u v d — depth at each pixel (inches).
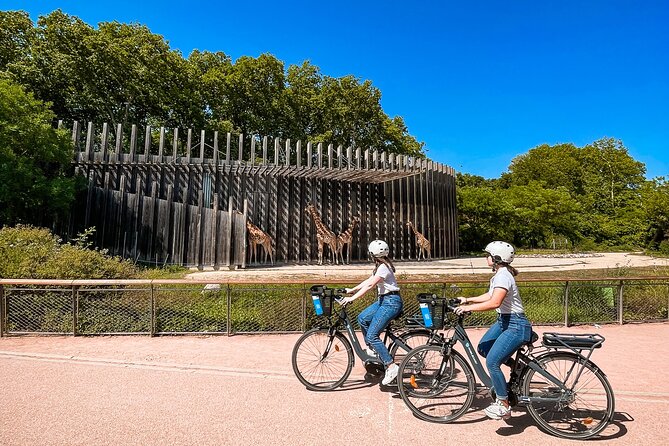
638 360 217.9
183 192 635.5
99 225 587.5
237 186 663.8
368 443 125.2
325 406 153.9
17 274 286.0
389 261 173.0
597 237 1465.3
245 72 1167.0
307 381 173.8
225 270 577.0
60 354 219.3
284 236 695.1
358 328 276.5
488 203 1263.5
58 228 572.4
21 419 138.8
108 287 270.1
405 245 829.8
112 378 182.9
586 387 138.6
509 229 1301.7
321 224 702.5
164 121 1087.6
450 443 126.1
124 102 1028.5
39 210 530.9
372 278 168.1
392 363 163.5
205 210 599.2
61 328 260.4
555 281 313.6
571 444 126.6
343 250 745.0
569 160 1973.4
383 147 1370.6
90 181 595.2
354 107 1306.6
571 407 141.6
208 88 1160.2
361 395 165.6
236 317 270.7
